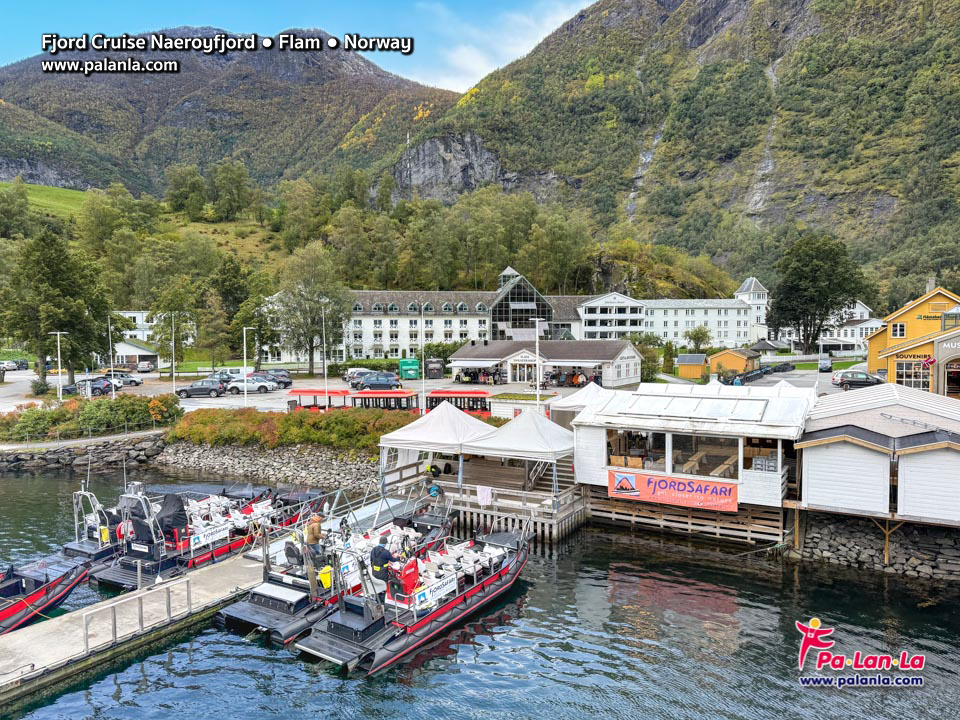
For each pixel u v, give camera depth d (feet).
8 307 252.42
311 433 173.68
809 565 101.96
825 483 101.60
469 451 121.70
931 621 82.53
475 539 102.27
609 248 620.08
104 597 89.04
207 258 547.08
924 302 223.51
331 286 335.67
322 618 80.79
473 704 66.44
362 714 64.69
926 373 183.62
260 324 328.90
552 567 103.14
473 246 552.41
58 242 259.60
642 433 140.26
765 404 115.55
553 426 127.24
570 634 81.00
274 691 68.33
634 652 76.48
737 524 112.16
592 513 125.39
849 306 464.65
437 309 403.95
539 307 397.60
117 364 352.69
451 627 82.48
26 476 164.86
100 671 71.36
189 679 70.23
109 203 635.66
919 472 94.58
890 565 98.84
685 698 67.21
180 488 126.52
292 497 124.67
